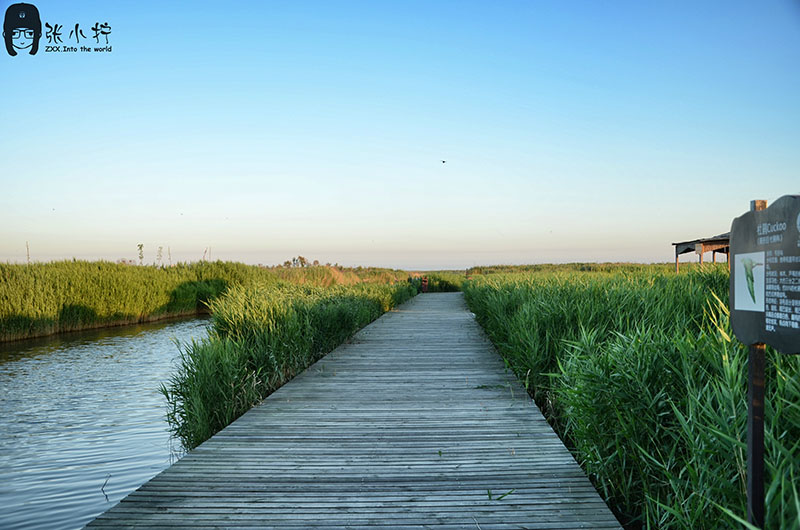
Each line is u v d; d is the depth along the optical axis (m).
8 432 6.07
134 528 2.96
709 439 2.44
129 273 20.03
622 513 3.29
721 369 2.82
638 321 5.35
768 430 2.23
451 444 4.47
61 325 16.09
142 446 5.58
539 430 4.86
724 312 3.80
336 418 5.34
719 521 2.28
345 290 15.57
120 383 8.77
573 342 5.05
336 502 3.31
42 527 3.74
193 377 5.78
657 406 3.17
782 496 1.84
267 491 3.48
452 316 17.47
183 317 21.47
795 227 1.71
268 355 7.00
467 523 3.01
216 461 4.07
